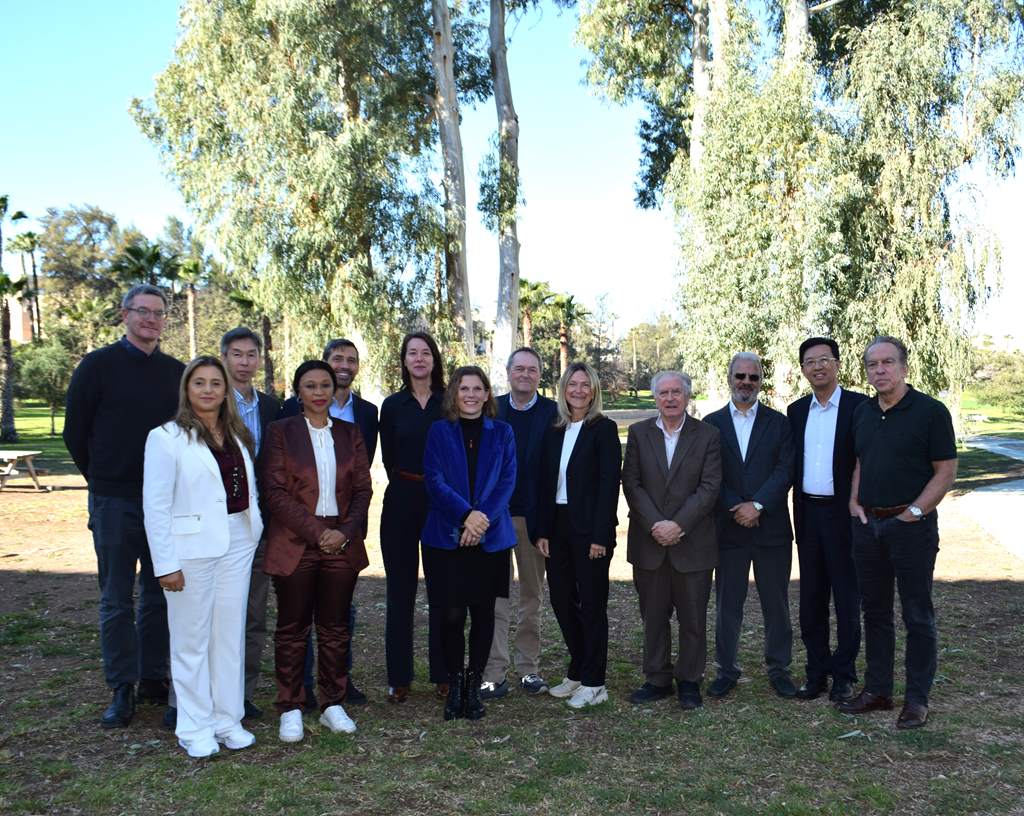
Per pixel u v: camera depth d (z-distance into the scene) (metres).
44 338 41.81
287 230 16.52
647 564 4.75
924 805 3.43
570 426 4.83
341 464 4.35
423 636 6.28
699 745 4.11
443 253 18.27
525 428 5.13
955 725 4.32
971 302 14.54
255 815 3.37
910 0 14.73
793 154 14.44
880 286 14.64
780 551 4.92
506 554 4.58
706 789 3.58
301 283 16.78
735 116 14.72
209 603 4.03
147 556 4.64
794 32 15.80
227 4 16.42
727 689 4.93
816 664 4.85
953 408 15.04
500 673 4.97
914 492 4.29
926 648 4.31
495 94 19.97
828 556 4.77
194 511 4.00
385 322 17.45
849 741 4.12
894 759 3.90
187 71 17.34
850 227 14.77
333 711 4.34
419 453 4.81
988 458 25.47
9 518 12.94
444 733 4.28
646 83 19.11
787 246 14.09
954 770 3.77
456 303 18.81
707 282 15.12
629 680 5.23
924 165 14.09
